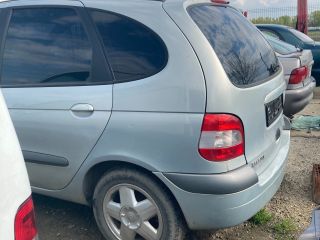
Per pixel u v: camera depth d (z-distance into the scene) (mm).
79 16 3186
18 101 3342
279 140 3590
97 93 3023
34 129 3301
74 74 3166
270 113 3258
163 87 2811
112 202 3176
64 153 3215
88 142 3074
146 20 2941
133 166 3006
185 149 2762
